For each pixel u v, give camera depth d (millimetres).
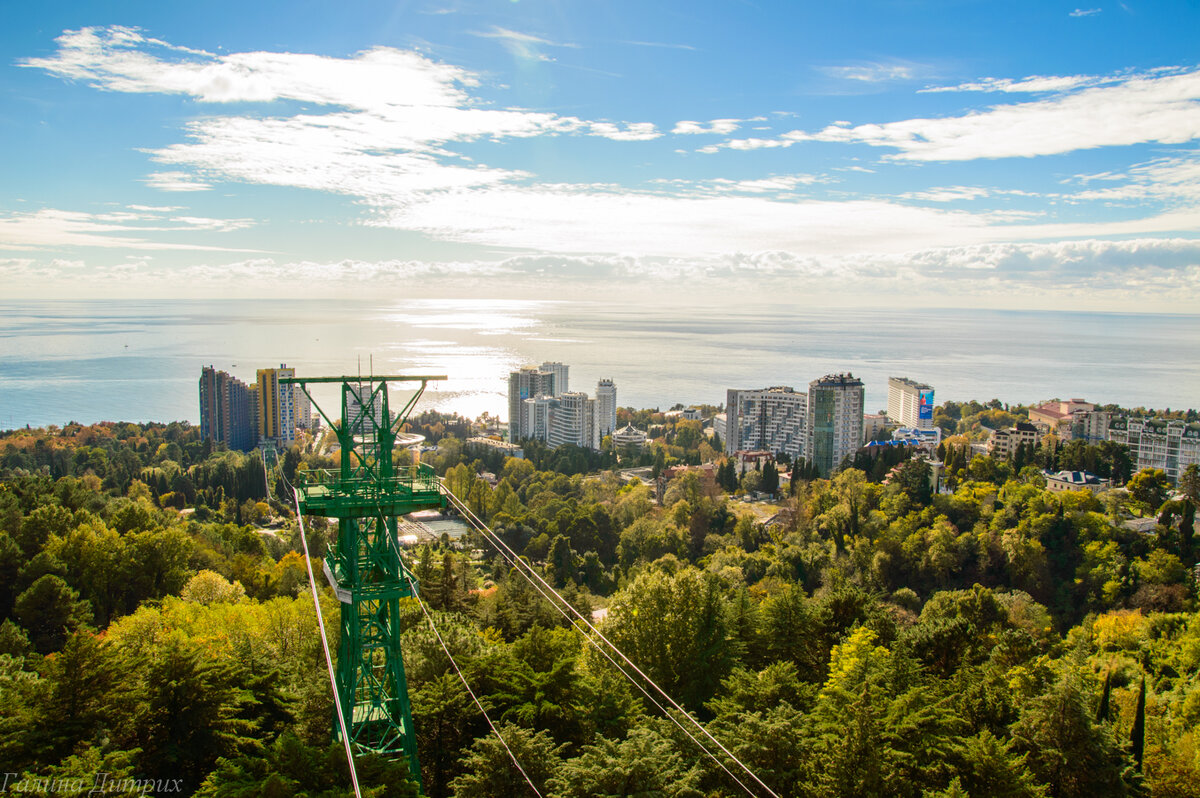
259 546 128750
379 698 43219
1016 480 157375
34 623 72250
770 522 154375
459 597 85500
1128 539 122312
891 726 45750
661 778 39094
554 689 51188
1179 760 52125
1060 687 49156
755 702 50781
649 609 63344
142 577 89562
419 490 41500
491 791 40625
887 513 141500
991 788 43094
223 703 44750
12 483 115062
